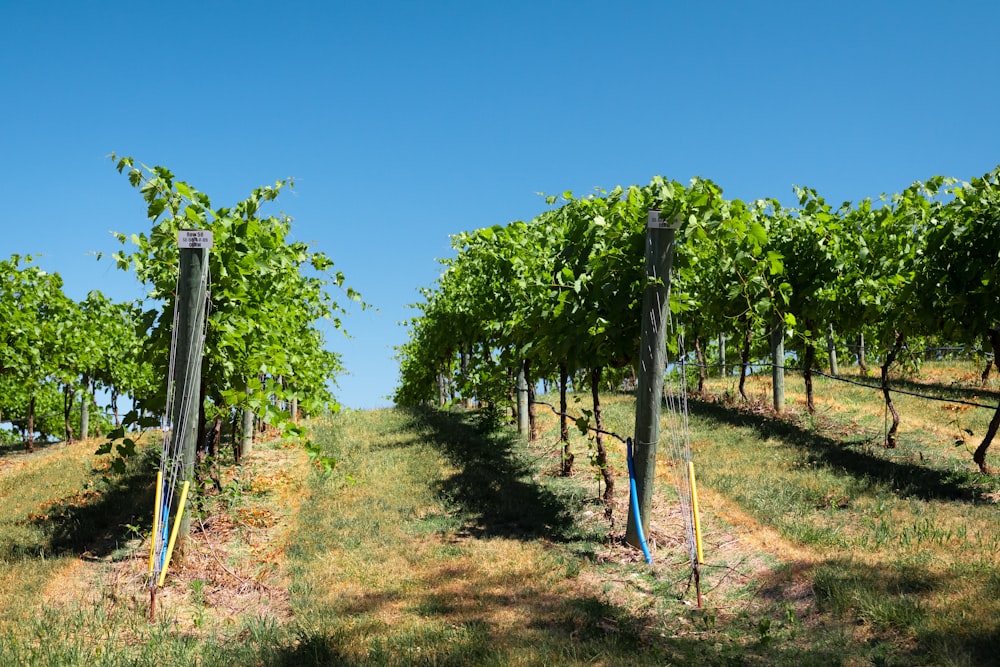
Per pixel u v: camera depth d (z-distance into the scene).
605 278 9.73
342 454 15.59
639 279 9.48
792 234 14.34
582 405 20.25
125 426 9.29
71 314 20.27
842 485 10.99
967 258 10.34
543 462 14.24
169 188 8.72
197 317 8.66
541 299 11.09
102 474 14.38
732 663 5.76
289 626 6.96
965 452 12.70
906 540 8.27
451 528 10.41
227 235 9.19
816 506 10.17
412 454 15.35
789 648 6.03
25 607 7.53
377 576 8.39
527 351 12.67
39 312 19.81
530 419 16.30
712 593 7.81
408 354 26.14
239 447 14.54
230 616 7.49
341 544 9.68
